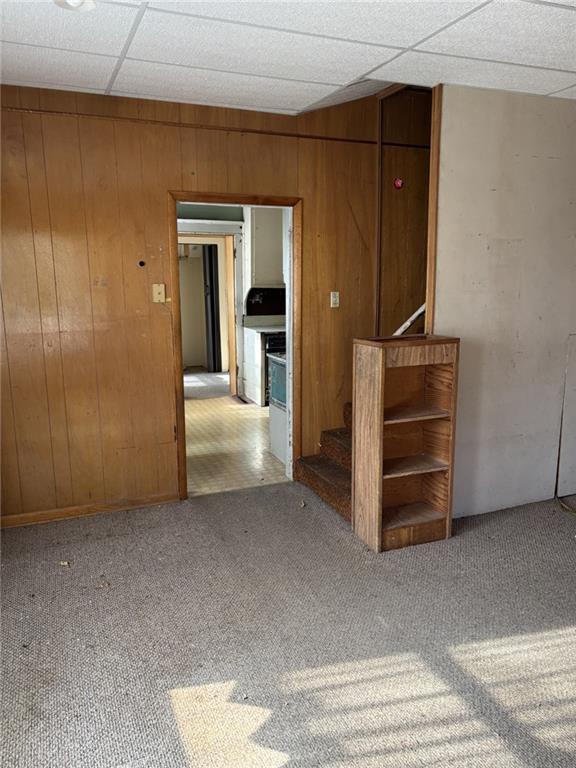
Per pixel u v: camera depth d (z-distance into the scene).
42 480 3.49
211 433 5.57
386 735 1.85
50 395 3.44
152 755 1.77
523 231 3.36
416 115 4.11
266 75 2.84
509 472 3.63
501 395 3.50
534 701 2.00
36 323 3.35
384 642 2.33
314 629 2.41
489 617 2.49
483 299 3.33
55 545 3.20
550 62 2.65
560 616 2.50
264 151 3.71
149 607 2.59
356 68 2.72
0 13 2.06
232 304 7.11
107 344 3.52
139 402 3.65
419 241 4.29
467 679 2.11
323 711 1.95
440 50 2.47
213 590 2.73
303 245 3.92
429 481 3.37
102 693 2.04
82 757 1.77
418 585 2.76
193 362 9.80
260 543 3.22
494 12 2.05
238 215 6.68
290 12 2.05
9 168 3.16
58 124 3.21
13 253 3.24
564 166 3.40
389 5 1.99
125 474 3.69
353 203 4.02
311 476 3.97
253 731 1.87
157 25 2.18
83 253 3.38
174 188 3.52
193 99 3.34
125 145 3.37
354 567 2.94
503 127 3.19
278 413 4.71
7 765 1.74
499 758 1.75
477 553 3.07
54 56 2.56
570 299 3.59
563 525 3.41
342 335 4.16
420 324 4.37
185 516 3.60
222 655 2.25
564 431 3.76
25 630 2.41
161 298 3.61
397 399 3.28
